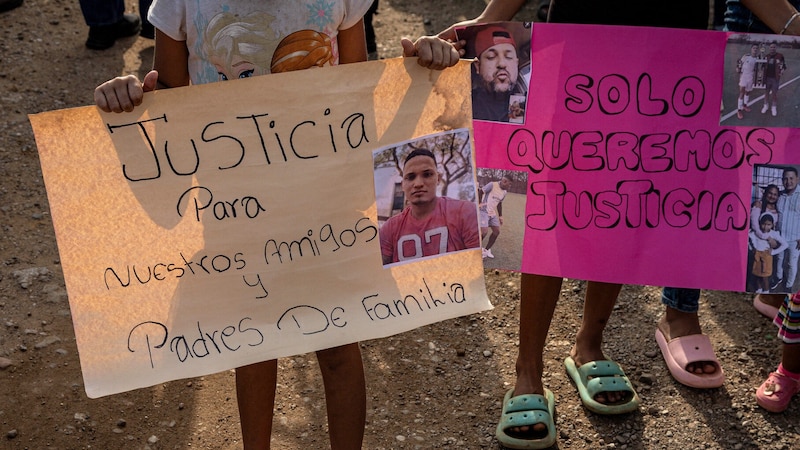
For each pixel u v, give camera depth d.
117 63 5.49
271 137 2.28
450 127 2.38
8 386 3.19
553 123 2.78
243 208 2.31
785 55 2.69
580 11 2.81
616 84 2.73
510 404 3.07
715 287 2.87
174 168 2.25
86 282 2.28
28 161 4.53
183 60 2.36
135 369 2.33
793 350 3.12
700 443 3.06
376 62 2.28
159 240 2.29
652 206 2.82
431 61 2.29
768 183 2.79
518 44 2.72
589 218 2.84
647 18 2.75
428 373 3.40
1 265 3.82
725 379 3.35
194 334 2.35
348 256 2.40
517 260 2.90
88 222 2.24
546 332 3.08
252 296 2.37
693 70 2.71
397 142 2.36
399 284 2.45
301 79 2.25
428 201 2.41
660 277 2.88
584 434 3.11
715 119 2.75
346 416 2.56
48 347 3.39
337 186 2.35
